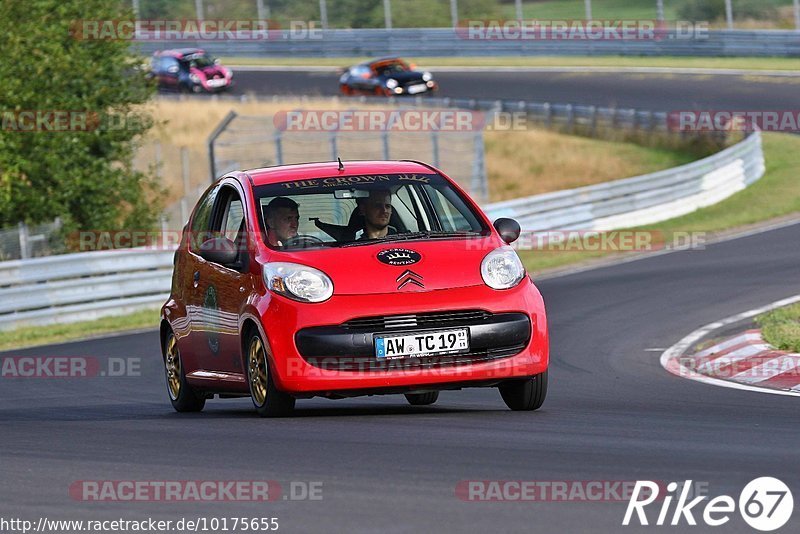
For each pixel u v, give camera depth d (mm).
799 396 29000
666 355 39562
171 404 34812
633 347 41781
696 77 152250
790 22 171250
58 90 82125
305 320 25328
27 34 80250
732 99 137125
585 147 134125
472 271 26234
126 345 52375
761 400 28641
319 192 28391
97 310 65750
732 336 41344
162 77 173375
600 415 26172
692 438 22141
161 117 146375
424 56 190750
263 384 26641
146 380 41812
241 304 27156
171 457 21422
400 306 25406
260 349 26547
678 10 183125
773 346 37031
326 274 25859
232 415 29156
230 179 30297
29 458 22141
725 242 75562
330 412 28375
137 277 67875
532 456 20250
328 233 27703
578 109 140250
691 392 31000
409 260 26188
